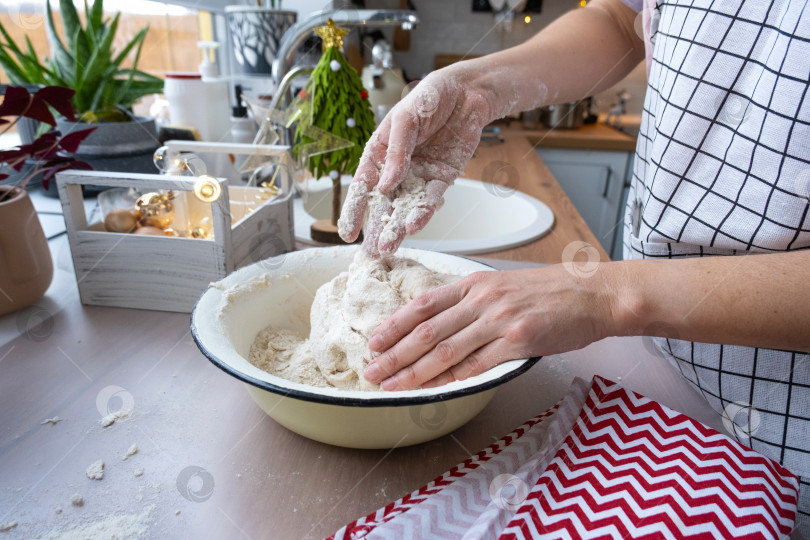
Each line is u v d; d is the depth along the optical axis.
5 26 1.12
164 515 0.43
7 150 0.70
